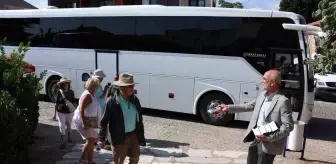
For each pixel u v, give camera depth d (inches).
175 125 434.0
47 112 481.4
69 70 535.5
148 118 471.2
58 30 542.3
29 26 568.4
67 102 324.8
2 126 235.8
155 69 469.1
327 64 166.6
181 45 452.4
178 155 315.3
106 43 502.0
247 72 417.4
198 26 442.9
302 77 393.7
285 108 187.5
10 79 278.2
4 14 586.9
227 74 427.5
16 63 296.0
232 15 424.5
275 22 405.7
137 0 1250.6
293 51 396.2
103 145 221.5
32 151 314.5
